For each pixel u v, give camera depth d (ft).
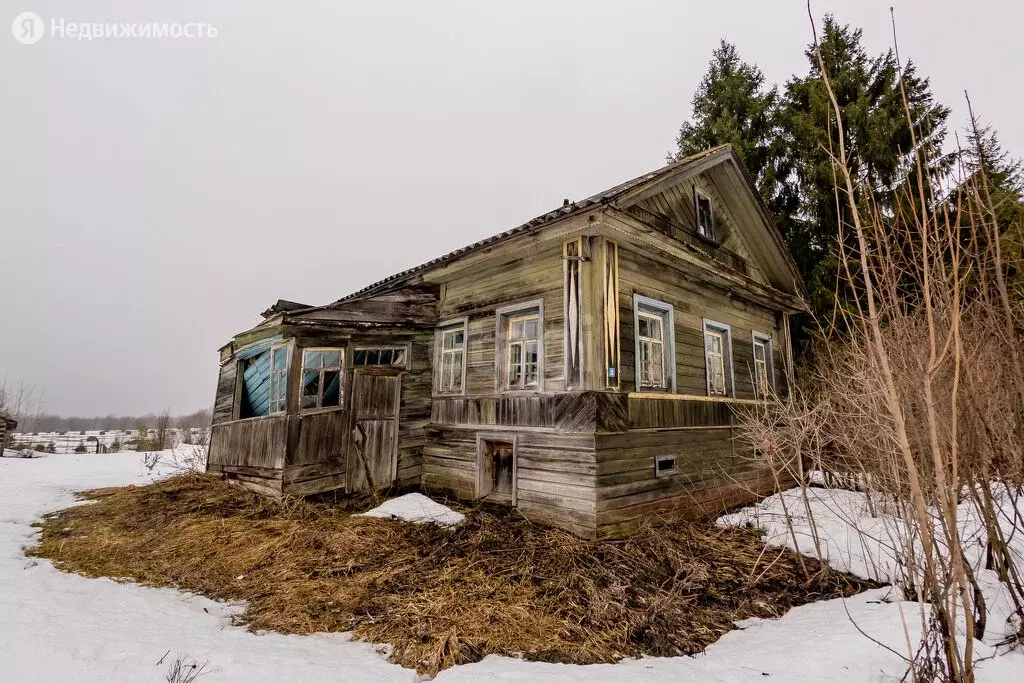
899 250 8.73
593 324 21.17
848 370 20.74
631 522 21.27
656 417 23.63
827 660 10.69
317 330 25.85
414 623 13.28
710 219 31.35
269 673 10.19
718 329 30.66
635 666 11.30
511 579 16.15
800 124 46.09
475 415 26.02
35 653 10.49
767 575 18.15
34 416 101.40
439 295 30.60
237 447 28.48
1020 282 10.44
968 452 9.74
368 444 26.86
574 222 21.48
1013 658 10.32
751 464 29.89
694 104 61.46
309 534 20.15
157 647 11.21
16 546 19.42
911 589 13.91
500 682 10.09
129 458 53.93
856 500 23.41
